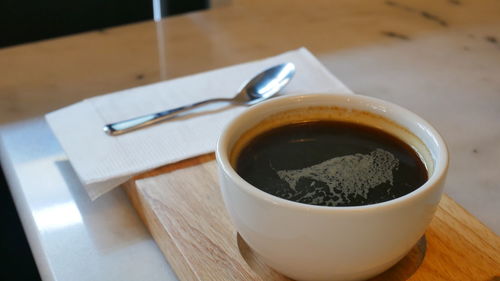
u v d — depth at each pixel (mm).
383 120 264
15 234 619
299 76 395
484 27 519
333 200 221
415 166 242
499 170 333
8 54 465
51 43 482
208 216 279
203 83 391
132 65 449
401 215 199
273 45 481
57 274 272
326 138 262
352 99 268
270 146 256
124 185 325
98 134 340
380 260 212
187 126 344
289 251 211
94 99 374
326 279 222
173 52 468
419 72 443
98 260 281
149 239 296
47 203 314
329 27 514
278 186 230
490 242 260
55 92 415
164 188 298
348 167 241
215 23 518
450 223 272
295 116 271
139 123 343
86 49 473
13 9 601
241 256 257
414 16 538
